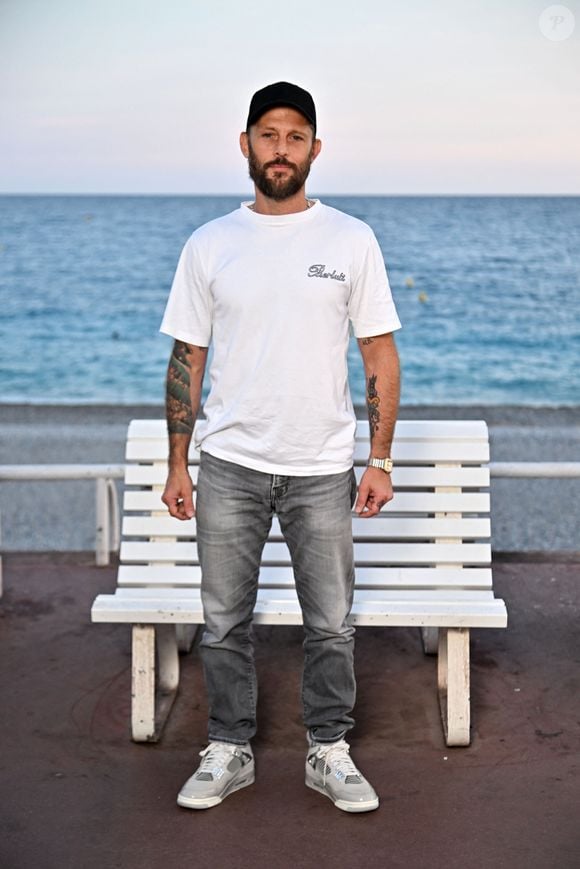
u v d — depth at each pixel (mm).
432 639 4012
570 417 14344
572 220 66188
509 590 4766
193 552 3514
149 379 22766
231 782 3006
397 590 3408
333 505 2814
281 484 2799
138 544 3529
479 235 56375
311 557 2846
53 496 8758
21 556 5328
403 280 39844
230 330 2750
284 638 4242
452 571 3451
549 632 4266
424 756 3244
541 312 32125
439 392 20984
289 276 2684
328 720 2992
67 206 88812
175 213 79250
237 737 3039
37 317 31703
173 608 3223
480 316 31266
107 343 27406
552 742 3328
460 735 3271
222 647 2947
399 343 26938
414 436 3533
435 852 2711
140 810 2938
